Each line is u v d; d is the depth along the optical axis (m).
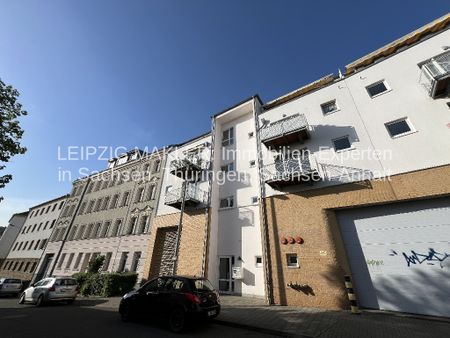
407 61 11.41
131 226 20.88
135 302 7.85
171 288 7.36
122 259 19.34
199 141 19.80
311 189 11.38
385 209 9.62
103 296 14.48
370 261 9.34
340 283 9.23
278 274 10.77
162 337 6.12
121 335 6.20
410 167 9.38
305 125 12.36
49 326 7.06
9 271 31.92
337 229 10.33
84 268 22.09
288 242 11.02
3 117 10.48
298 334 6.08
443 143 9.05
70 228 26.98
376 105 11.40
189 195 16.27
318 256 10.03
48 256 27.39
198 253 14.41
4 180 10.52
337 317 7.71
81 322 7.66
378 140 10.62
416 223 8.87
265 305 10.12
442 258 8.08
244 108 17.69
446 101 9.59
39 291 12.20
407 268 8.58
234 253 13.99
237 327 7.16
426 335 5.84
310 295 9.68
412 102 10.43
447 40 10.76
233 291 13.12
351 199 10.19
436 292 7.88
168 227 17.59
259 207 12.90
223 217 15.49
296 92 16.06
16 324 7.31
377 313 8.15
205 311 6.77
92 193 28.28
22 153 11.02
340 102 12.66
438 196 8.64
